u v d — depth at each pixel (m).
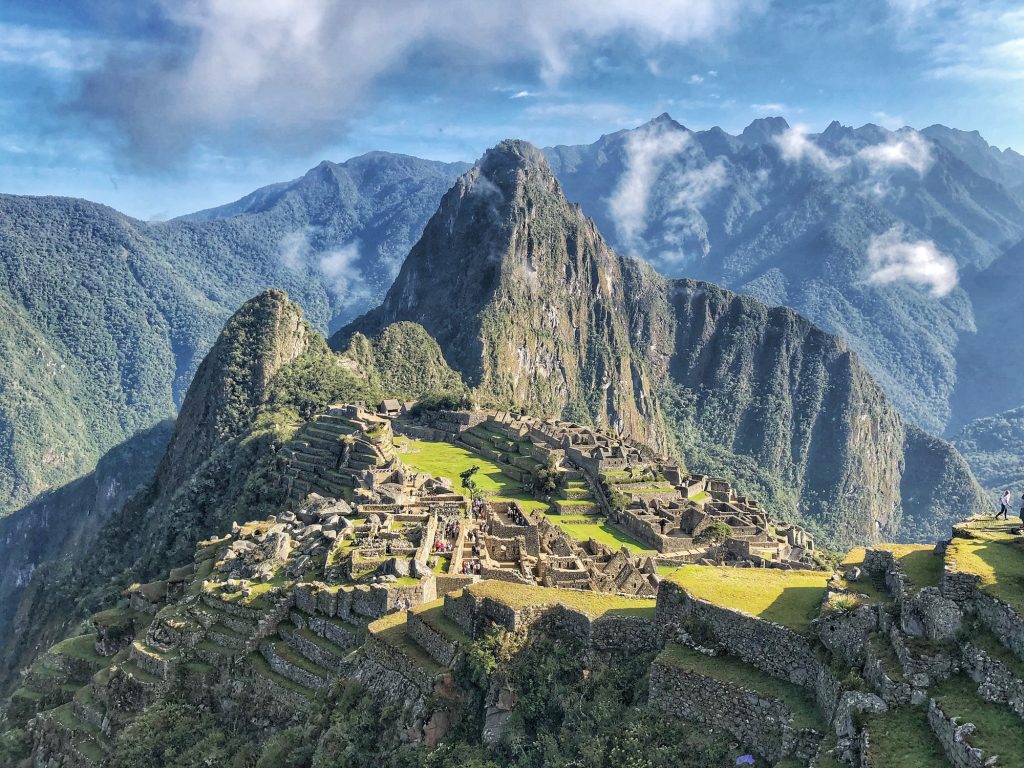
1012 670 25.80
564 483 155.00
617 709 34.69
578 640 38.28
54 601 166.88
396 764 37.41
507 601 39.69
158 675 58.75
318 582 56.44
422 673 40.12
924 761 25.17
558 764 33.41
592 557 69.81
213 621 59.66
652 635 37.19
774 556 122.50
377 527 64.00
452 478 158.25
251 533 79.56
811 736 28.70
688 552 120.62
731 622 33.69
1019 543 32.78
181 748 52.41
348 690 43.44
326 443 152.75
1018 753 23.55
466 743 36.84
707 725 32.03
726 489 184.25
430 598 52.47
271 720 51.09
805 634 31.81
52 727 62.50
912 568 32.41
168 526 164.25
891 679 27.86
